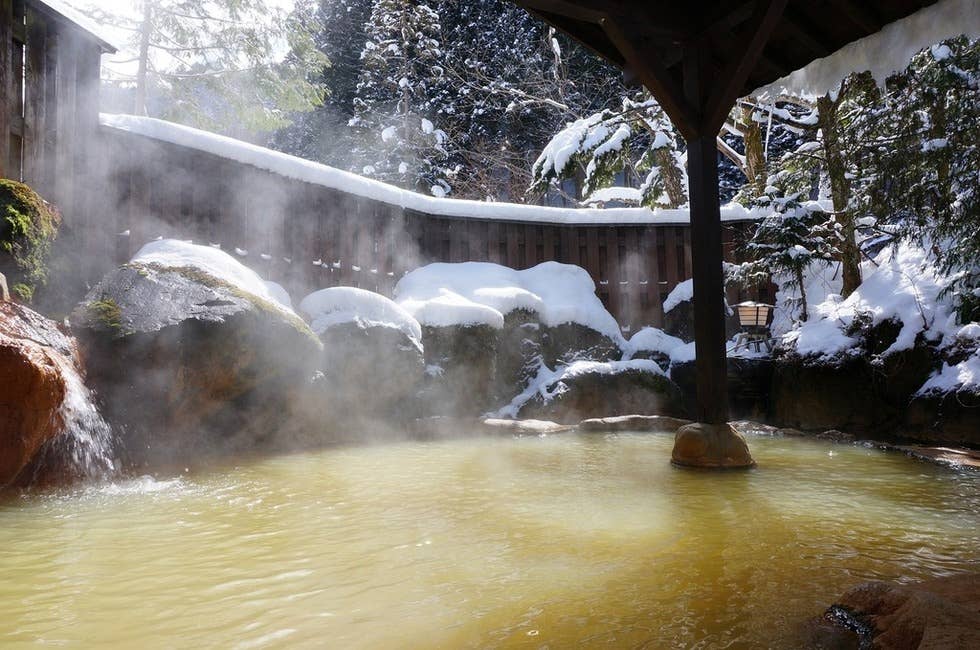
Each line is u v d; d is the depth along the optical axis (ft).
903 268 26.68
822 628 5.91
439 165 76.07
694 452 15.62
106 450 13.75
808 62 19.49
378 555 8.31
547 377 27.99
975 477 14.40
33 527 9.62
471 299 28.55
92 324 15.11
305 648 5.59
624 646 5.55
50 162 17.83
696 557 8.26
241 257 23.26
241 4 51.85
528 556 8.28
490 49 78.48
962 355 21.12
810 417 25.07
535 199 53.16
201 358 16.10
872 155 27.53
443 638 5.78
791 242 28.68
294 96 53.57
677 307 33.76
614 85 71.41
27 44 17.07
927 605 5.45
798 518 10.47
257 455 17.26
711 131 17.19
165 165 21.39
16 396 11.15
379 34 74.69
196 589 7.03
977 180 21.74
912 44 16.90
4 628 5.98
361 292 23.26
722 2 16.60
